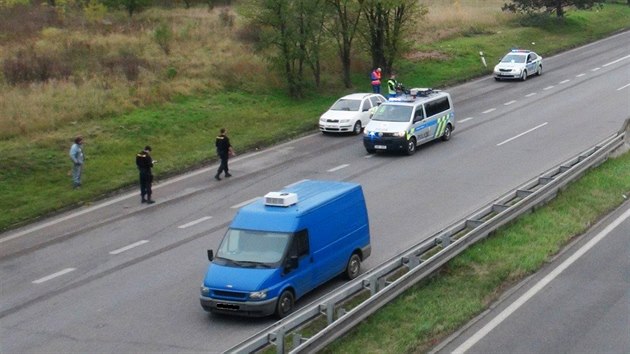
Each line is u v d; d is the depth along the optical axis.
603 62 64.31
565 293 20.36
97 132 40.47
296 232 20.70
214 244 26.61
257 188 33.72
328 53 54.16
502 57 64.75
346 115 43.88
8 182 34.06
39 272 24.78
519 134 41.66
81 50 52.78
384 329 18.23
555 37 74.94
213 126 43.62
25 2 69.44
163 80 48.91
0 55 50.53
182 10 73.62
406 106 39.31
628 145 37.03
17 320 20.88
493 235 24.78
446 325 18.38
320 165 37.28
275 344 16.88
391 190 32.28
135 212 31.06
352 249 22.78
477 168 35.16
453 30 72.44
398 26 55.62
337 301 18.36
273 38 49.41
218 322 20.03
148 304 21.48
